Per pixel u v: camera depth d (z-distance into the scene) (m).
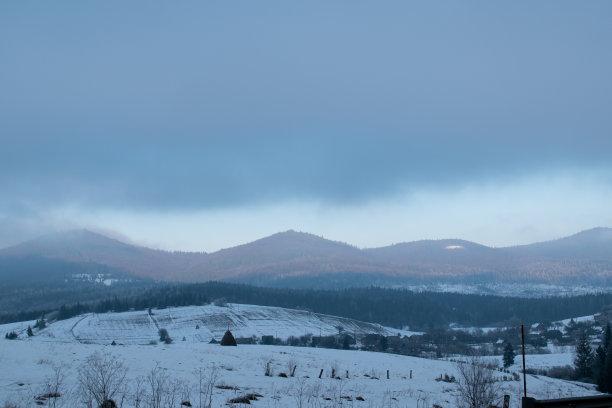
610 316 175.75
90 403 16.22
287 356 47.16
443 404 27.41
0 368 23.61
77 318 190.25
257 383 27.75
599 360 71.75
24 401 17.05
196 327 174.62
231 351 47.34
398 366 51.41
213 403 19.78
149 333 166.25
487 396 26.59
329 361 47.81
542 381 57.00
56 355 30.28
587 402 13.95
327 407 21.28
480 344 145.50
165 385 22.69
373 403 24.88
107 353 34.28
